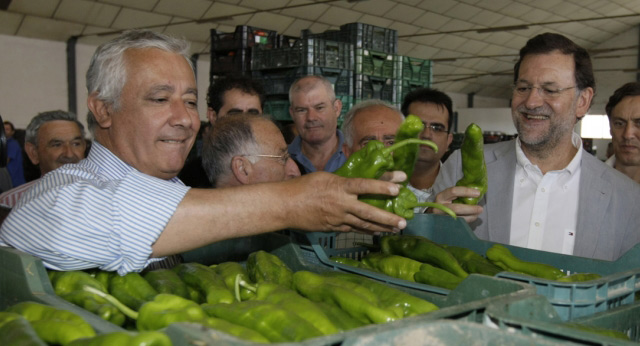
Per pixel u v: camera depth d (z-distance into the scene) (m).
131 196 1.51
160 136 1.87
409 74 6.95
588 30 21.17
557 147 2.63
